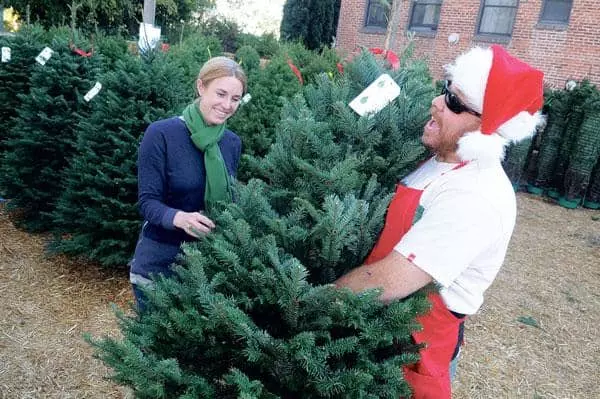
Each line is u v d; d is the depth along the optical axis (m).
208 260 1.40
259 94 5.05
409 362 1.33
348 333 1.34
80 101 4.60
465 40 12.74
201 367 1.38
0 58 5.74
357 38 14.59
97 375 3.06
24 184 4.77
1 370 3.02
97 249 3.91
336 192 1.45
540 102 1.43
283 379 1.26
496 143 1.35
